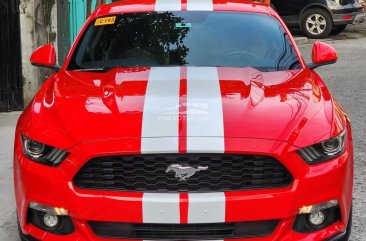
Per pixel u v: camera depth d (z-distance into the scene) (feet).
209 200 9.66
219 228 9.84
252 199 9.74
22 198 10.68
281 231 9.93
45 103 11.75
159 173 9.90
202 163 9.90
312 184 10.03
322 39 51.39
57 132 10.52
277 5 51.85
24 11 25.31
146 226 9.85
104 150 9.91
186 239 9.79
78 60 14.56
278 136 10.11
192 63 13.94
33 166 10.44
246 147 9.86
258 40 14.74
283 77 12.86
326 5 50.75
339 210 10.52
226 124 10.25
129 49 14.61
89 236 9.96
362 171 17.35
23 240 10.92
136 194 9.79
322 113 11.04
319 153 10.36
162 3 16.19
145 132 10.09
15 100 25.98
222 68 13.42
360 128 22.03
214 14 15.57
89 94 11.74
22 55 25.70
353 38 52.08
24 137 10.96
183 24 15.17
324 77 33.22
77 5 35.22
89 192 9.92
